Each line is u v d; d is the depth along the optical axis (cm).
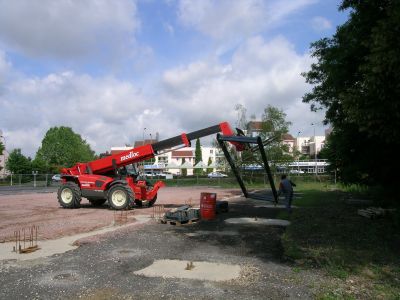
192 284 617
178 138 1719
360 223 1205
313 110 1994
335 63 1456
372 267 702
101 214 1529
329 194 2498
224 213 1546
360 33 1262
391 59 861
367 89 989
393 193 1709
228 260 768
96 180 1742
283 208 1731
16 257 788
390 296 555
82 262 747
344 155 1767
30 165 6712
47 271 687
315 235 1015
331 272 671
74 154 8106
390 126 970
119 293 576
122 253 822
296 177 4238
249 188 3497
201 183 4481
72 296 564
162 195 2719
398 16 866
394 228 1098
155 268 707
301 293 575
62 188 1777
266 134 4003
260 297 559
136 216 1468
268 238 1002
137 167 1917
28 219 1370
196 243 935
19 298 556
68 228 1146
